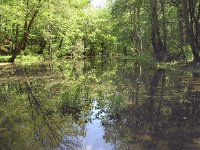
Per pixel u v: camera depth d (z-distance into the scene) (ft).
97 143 27.32
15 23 137.08
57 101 45.93
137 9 156.76
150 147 25.66
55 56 166.09
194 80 63.36
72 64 124.47
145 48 173.68
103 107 41.91
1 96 51.44
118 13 151.94
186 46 108.47
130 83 62.64
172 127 31.53
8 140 28.60
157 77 70.59
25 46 158.71
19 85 63.36
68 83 65.36
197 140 27.27
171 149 25.09
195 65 84.53
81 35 192.95
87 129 31.96
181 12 106.01
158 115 36.60
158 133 29.60
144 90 53.57
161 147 25.61
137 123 33.47
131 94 50.08
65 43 187.73
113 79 70.33
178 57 107.76
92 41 226.79
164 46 116.57
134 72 84.23
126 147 25.89
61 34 155.53
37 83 66.13
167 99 45.42
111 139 28.35
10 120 35.96
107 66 112.47
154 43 115.55
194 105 41.29
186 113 37.22
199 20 102.01
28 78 74.90
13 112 39.91
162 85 58.44
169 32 135.33
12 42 154.10
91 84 63.10
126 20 180.04
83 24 201.77
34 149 26.02
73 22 149.59
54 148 26.27
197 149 25.02
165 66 94.43
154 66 99.25
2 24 144.05
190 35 87.10
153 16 115.55
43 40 171.73
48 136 29.84
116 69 96.78
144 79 68.18
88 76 78.07
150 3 125.90
